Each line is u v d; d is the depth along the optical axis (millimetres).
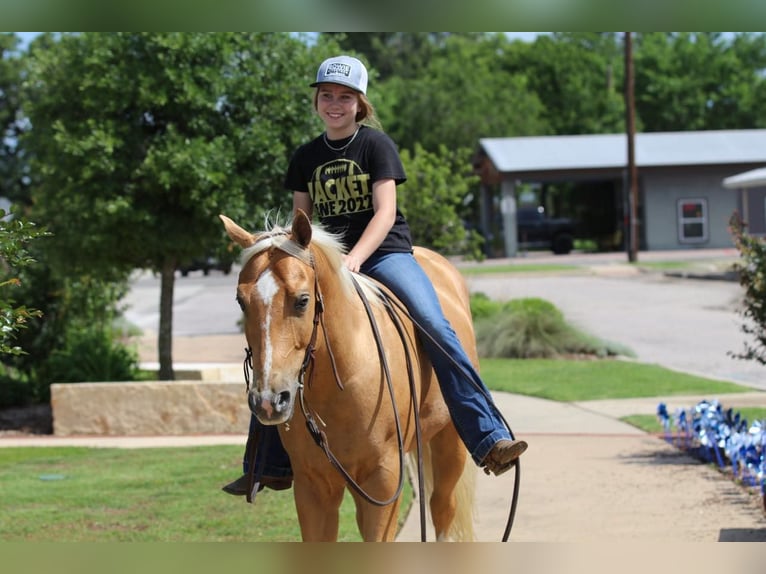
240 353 24422
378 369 5594
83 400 14180
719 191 58156
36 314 5781
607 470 10875
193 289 47281
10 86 46906
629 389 16625
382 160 6062
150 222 14898
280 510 9367
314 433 5230
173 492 10172
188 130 15398
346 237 6234
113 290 19844
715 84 83000
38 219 15680
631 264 46969
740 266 12273
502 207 56125
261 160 15445
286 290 4887
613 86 85688
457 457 6867
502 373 19172
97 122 15078
